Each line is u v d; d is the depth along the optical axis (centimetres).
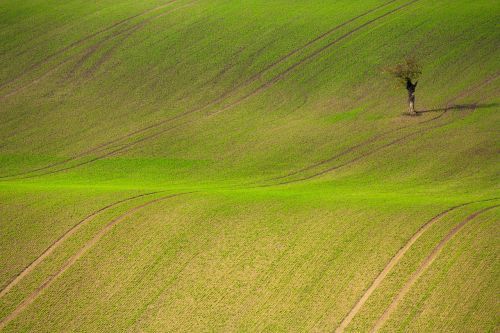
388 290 5522
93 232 6919
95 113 12900
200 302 5703
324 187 8650
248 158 10394
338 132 11250
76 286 6066
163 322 5509
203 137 11519
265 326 5306
